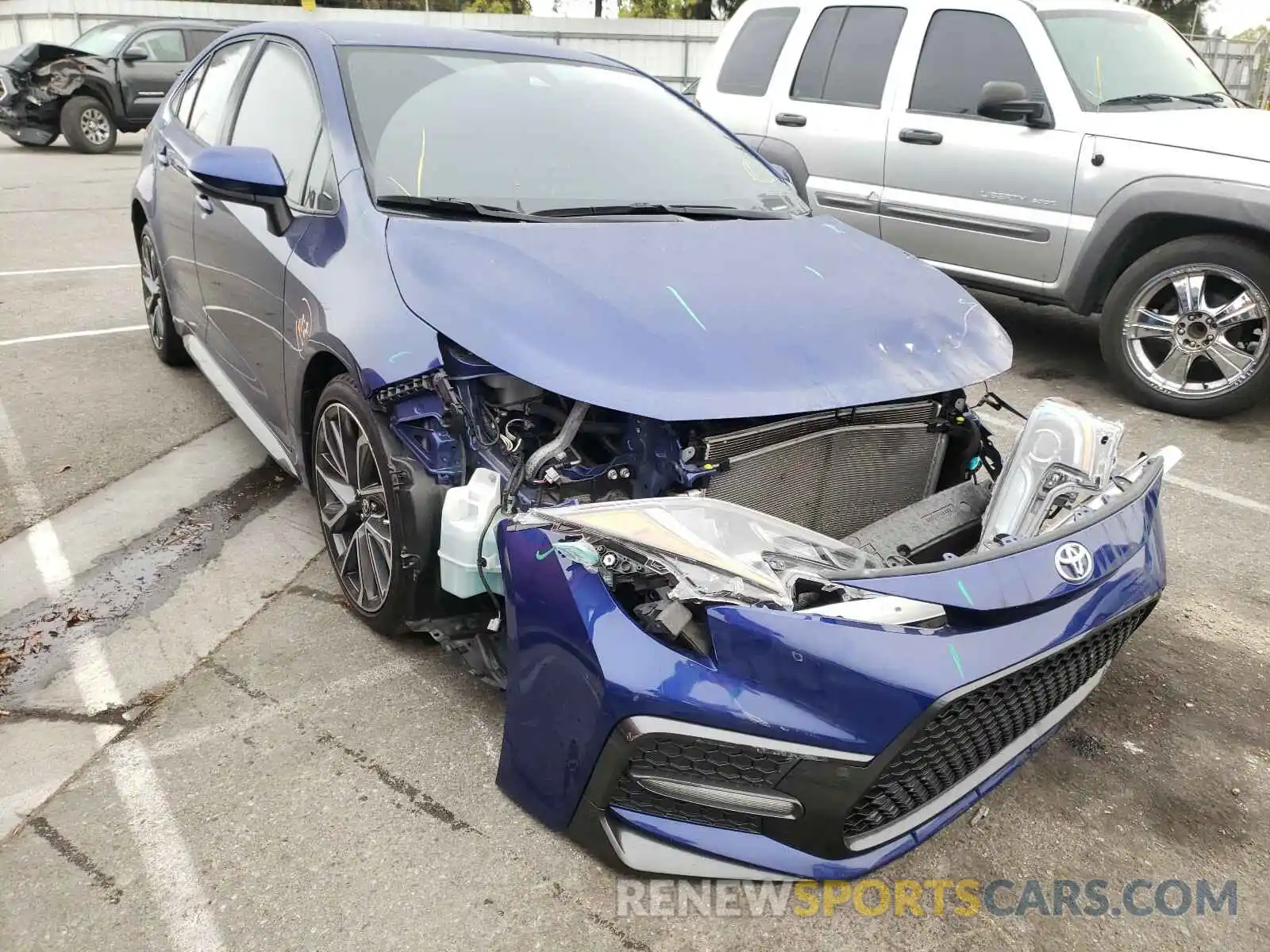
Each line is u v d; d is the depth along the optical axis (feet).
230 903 6.57
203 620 9.89
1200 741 8.89
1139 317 16.80
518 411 7.83
